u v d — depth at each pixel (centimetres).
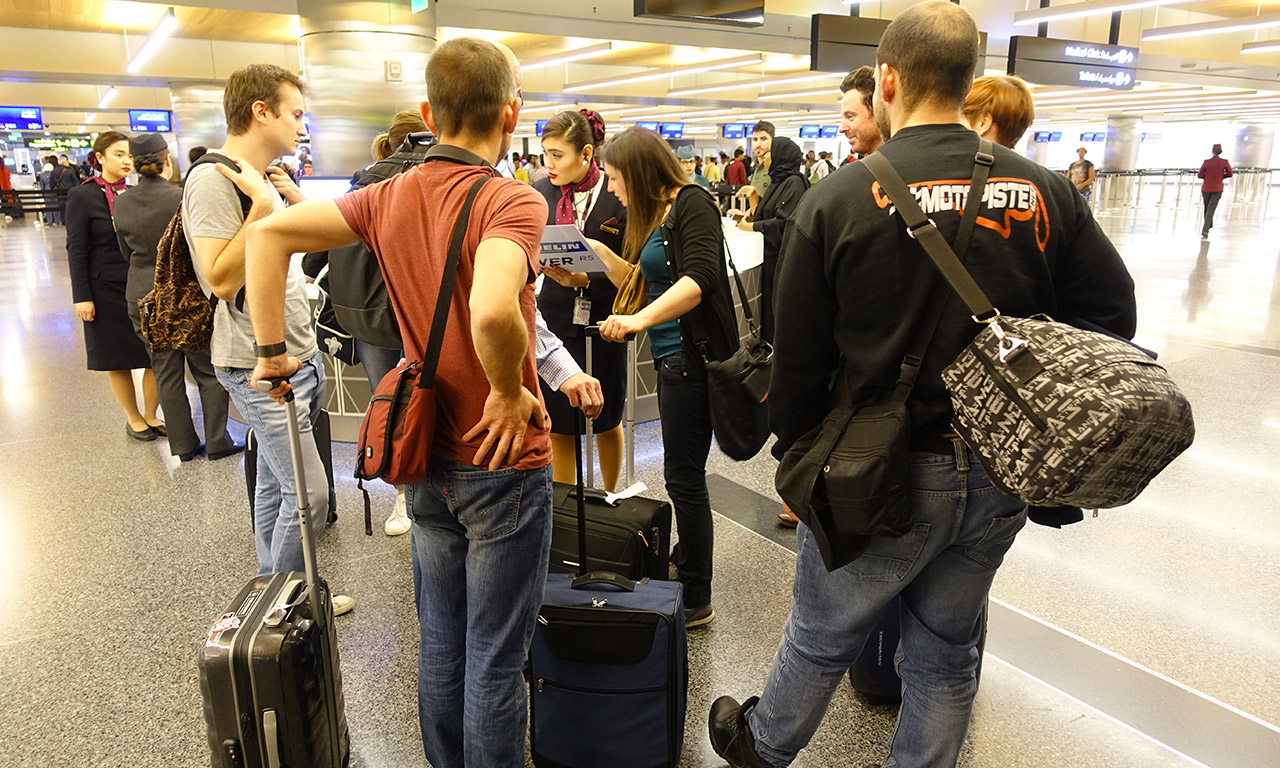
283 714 144
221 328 199
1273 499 330
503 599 140
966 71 121
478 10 948
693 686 212
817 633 143
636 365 438
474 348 129
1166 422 100
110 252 391
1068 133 3828
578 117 259
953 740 143
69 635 239
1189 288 824
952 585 136
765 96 2097
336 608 246
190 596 262
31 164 3281
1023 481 104
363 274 204
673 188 225
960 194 117
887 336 122
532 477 139
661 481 356
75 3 971
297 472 146
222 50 1412
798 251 126
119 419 450
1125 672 217
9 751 189
